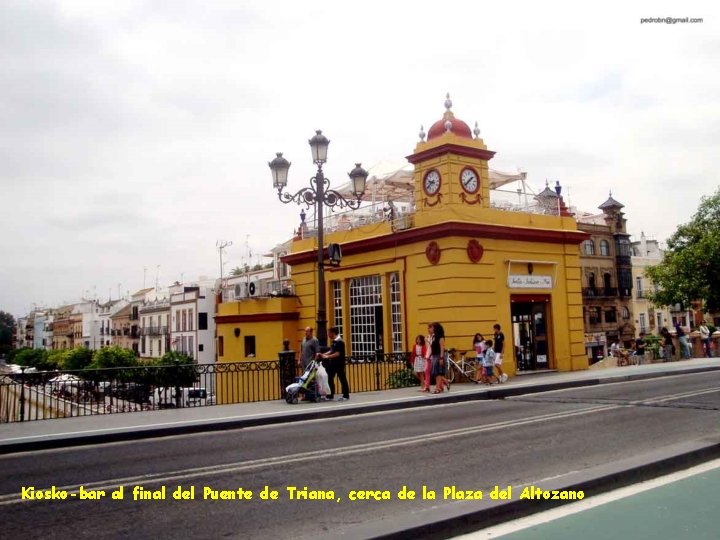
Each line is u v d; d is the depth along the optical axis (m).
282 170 16.41
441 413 12.64
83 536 5.29
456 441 9.10
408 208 22.98
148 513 5.91
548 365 21.69
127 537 5.24
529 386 16.31
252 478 7.15
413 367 17.72
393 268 21.27
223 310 27.64
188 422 11.46
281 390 15.48
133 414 13.16
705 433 9.02
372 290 22.56
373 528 4.95
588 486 6.18
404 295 20.80
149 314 71.12
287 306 25.33
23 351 95.12
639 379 18.83
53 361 72.06
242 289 26.59
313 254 24.75
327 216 25.39
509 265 20.44
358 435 10.05
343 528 5.27
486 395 15.48
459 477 6.91
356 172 17.08
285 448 9.06
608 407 12.22
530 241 21.34
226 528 5.41
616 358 25.17
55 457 9.18
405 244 20.81
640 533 5.01
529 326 21.64
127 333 80.31
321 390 14.50
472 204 20.30
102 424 11.55
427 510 5.42
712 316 66.81
